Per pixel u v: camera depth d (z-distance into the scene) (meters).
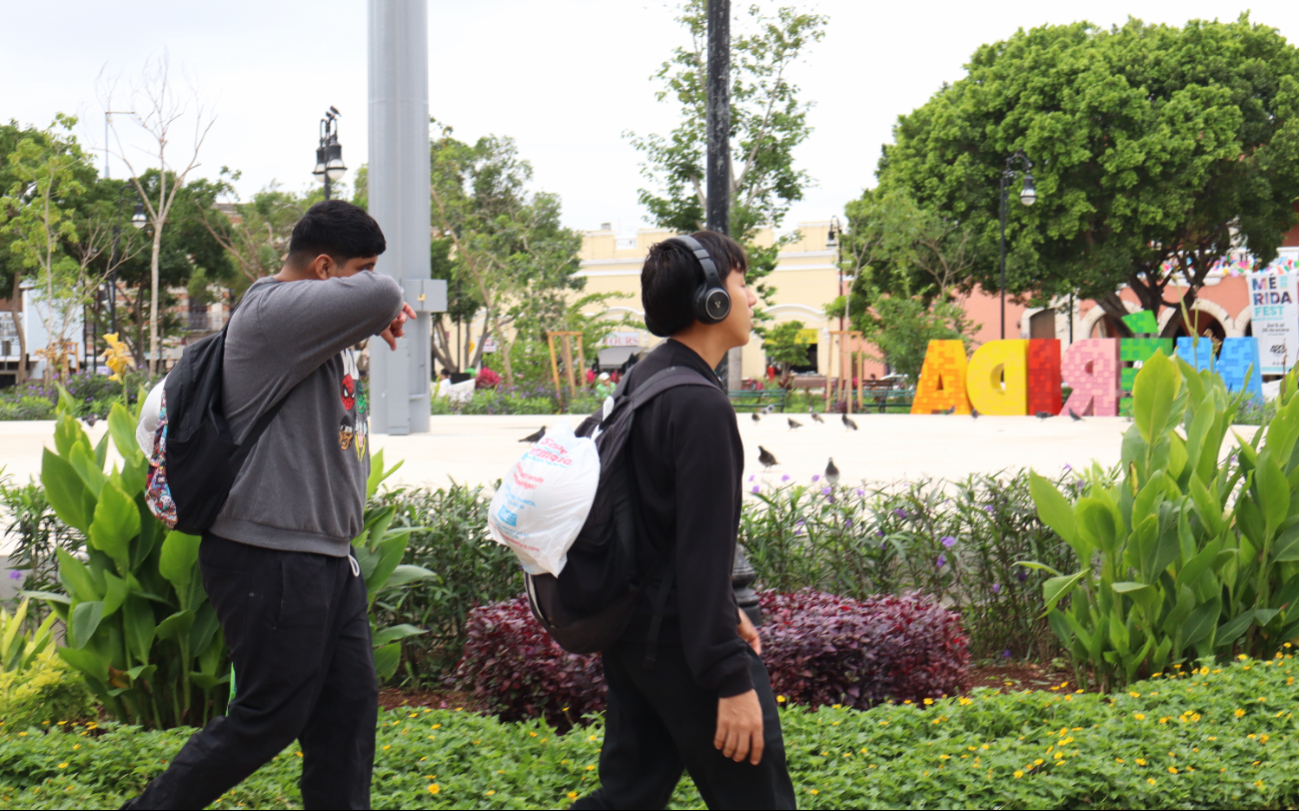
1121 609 4.29
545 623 2.02
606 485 1.96
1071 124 29.55
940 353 24.27
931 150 32.53
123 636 3.69
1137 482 4.48
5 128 38.59
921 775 2.96
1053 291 32.12
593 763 3.05
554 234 35.09
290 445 2.38
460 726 3.48
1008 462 10.65
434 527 4.59
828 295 49.94
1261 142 30.81
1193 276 36.41
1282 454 4.33
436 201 33.81
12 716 3.66
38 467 10.44
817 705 3.83
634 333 49.44
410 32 14.85
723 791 1.99
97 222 38.56
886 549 5.04
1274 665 3.90
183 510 2.33
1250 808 2.93
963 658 4.28
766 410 26.59
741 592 2.49
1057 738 3.24
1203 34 30.38
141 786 3.07
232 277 46.50
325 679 2.50
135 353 44.22
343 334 2.36
